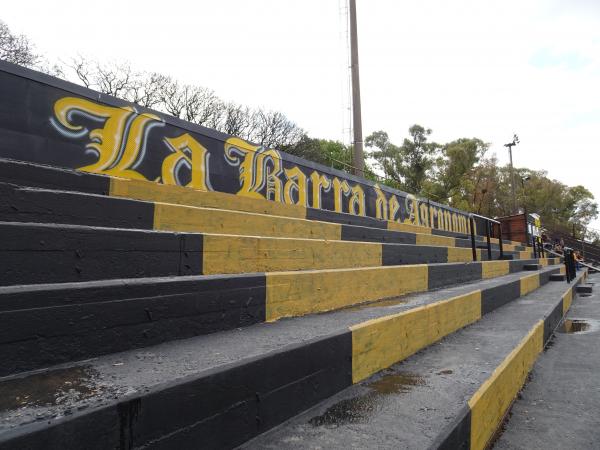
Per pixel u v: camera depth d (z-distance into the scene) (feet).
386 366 11.56
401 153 139.54
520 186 194.59
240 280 10.73
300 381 8.26
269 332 9.90
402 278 19.53
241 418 6.81
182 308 9.11
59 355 6.95
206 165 25.13
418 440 6.94
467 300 18.21
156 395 5.55
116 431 5.06
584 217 240.94
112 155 19.66
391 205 50.19
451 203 134.21
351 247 20.52
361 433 7.24
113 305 7.80
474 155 138.92
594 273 98.94
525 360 14.69
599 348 19.54
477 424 8.96
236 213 17.48
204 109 80.64
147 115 21.50
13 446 4.12
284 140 90.74
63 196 11.04
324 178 37.70
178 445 5.78
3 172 12.16
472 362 12.00
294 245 16.19
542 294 31.07
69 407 4.93
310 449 6.64
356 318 12.04
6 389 5.65
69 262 8.66
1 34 62.69
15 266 7.86
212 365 6.81
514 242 79.82
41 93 16.90
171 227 14.33
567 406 12.27
